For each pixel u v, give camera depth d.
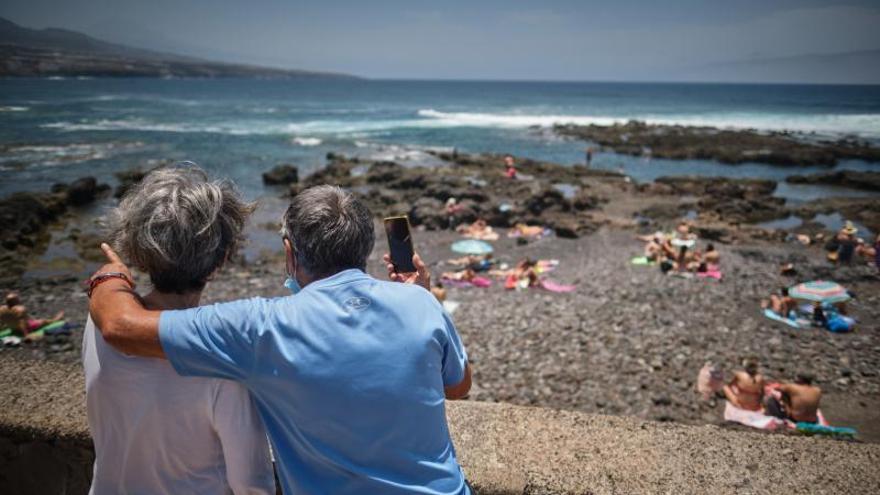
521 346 11.20
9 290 14.27
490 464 2.32
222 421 1.61
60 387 2.78
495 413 2.68
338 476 1.56
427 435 1.62
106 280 1.72
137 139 41.50
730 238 20.50
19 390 2.75
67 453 2.53
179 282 1.71
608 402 9.19
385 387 1.57
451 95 144.25
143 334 1.54
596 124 62.16
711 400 9.23
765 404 8.85
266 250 18.59
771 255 18.30
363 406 1.55
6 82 145.50
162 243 1.63
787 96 144.75
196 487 1.67
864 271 16.41
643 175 35.94
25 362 3.01
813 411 8.58
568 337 11.59
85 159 32.69
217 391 1.60
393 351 1.60
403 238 2.20
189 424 1.61
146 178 1.78
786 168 39.09
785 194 30.22
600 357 10.69
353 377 1.56
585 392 9.48
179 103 84.31
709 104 106.12
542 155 42.78
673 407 9.04
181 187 1.72
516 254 19.05
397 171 29.53
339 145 43.22
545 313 12.98
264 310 1.64
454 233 21.72
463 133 53.59
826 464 2.38
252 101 99.31
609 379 9.89
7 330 11.36
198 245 1.67
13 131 42.78
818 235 20.42
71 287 14.60
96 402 1.63
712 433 2.56
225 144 41.28
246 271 16.28
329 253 1.74
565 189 29.14
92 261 16.97
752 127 59.72
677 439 2.52
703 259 16.80
